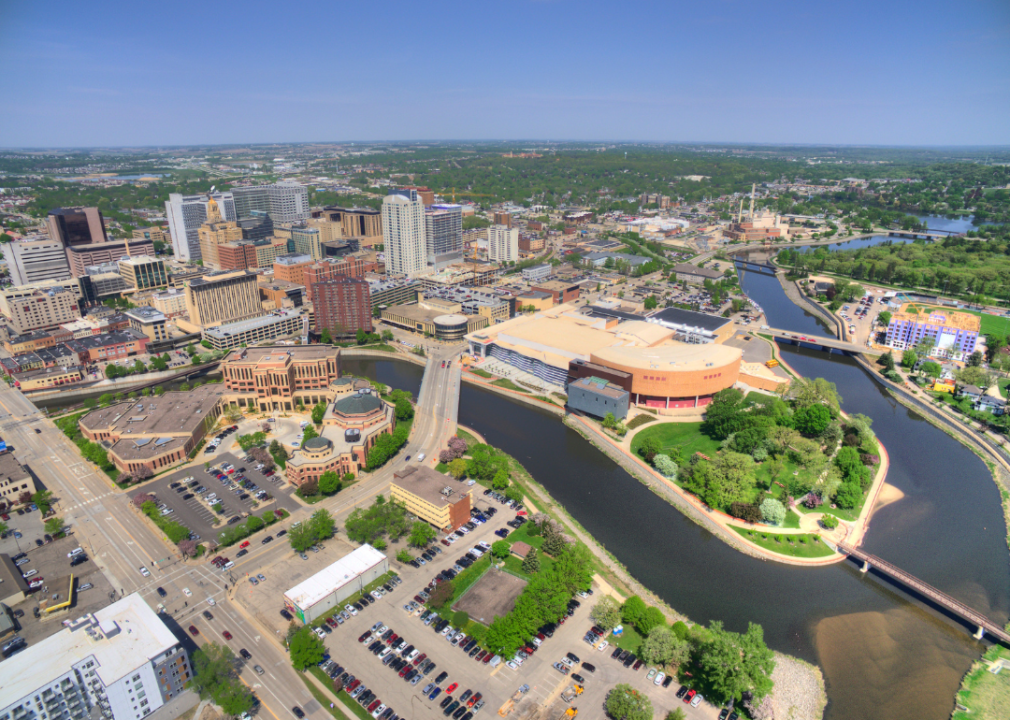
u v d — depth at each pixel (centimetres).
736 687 19875
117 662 19525
